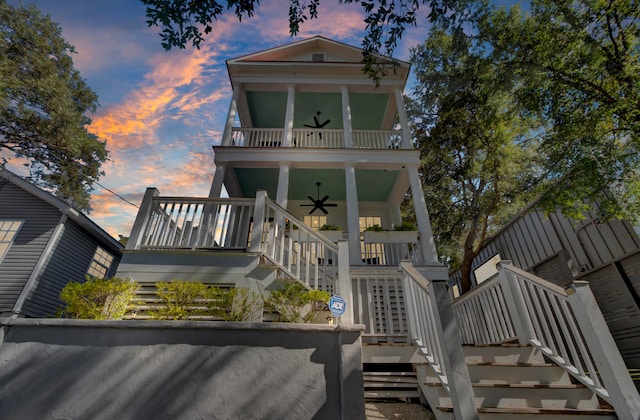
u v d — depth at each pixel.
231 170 9.51
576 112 8.02
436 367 3.01
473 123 11.45
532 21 8.27
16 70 12.71
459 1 4.62
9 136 13.69
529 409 2.59
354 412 2.50
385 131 9.75
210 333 2.77
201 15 3.95
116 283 3.46
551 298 3.33
